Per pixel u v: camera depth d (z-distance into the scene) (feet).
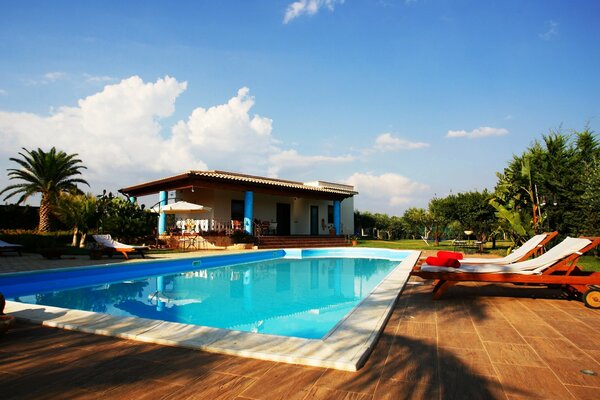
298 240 62.34
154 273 34.71
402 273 24.36
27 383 7.83
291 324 16.78
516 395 7.21
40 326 12.14
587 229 33.91
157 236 56.29
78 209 51.42
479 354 9.55
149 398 7.16
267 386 7.65
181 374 8.27
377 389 7.49
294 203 76.84
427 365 8.79
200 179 52.95
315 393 7.32
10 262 33.45
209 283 29.19
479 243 50.65
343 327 11.43
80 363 8.94
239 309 19.85
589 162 37.17
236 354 9.44
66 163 73.05
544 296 17.72
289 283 29.30
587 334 11.37
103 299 22.75
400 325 12.50
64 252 37.76
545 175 36.78
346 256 52.75
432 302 16.39
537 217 37.76
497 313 14.23
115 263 31.71
